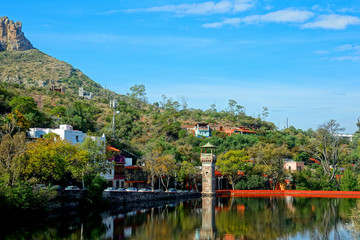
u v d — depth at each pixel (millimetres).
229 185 177625
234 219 92812
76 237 66562
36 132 127688
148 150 173750
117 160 139500
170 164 140000
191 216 96812
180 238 71250
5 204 67438
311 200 137625
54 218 81125
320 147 185875
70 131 127625
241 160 162250
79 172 95312
